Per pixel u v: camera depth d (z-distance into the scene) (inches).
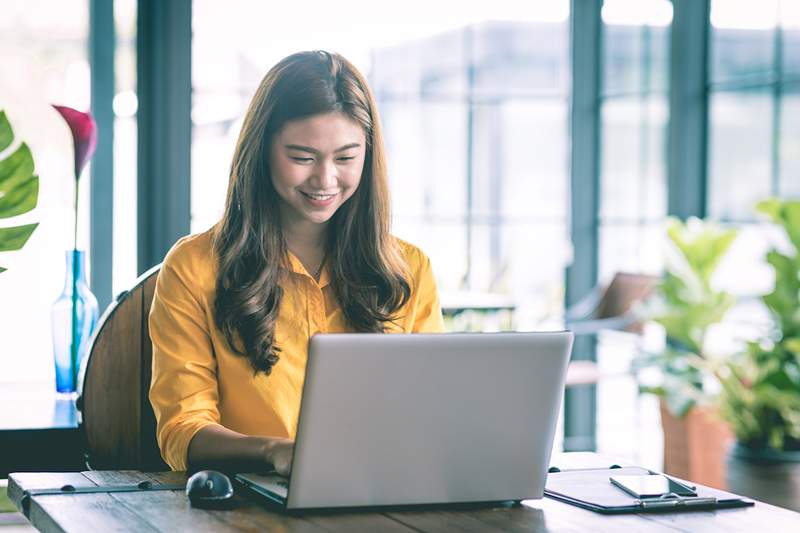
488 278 247.3
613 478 72.4
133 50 194.7
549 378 65.4
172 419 78.0
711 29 192.5
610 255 225.5
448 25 236.4
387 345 61.6
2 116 121.3
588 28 227.5
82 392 91.6
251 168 81.1
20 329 186.2
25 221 186.9
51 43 189.6
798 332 161.0
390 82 236.8
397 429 63.3
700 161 195.6
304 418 61.5
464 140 243.0
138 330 93.0
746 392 161.8
